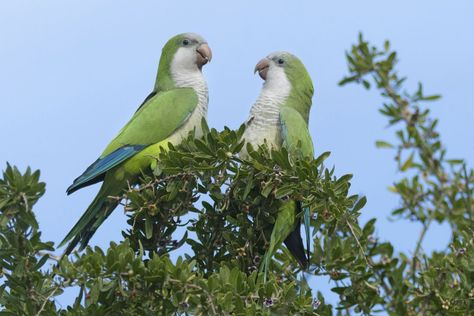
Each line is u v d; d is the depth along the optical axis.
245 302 7.63
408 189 6.44
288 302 7.74
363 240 7.79
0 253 7.52
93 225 10.88
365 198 8.02
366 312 7.73
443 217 6.43
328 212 7.98
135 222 9.14
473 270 7.00
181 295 7.47
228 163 8.75
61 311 7.79
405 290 7.13
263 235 9.50
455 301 7.09
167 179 8.86
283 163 8.45
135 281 7.60
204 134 9.13
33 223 7.40
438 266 7.16
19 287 7.63
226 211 9.29
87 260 7.52
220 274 7.66
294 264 9.16
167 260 7.55
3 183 7.36
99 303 8.27
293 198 8.97
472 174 6.35
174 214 9.03
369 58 6.91
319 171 8.30
